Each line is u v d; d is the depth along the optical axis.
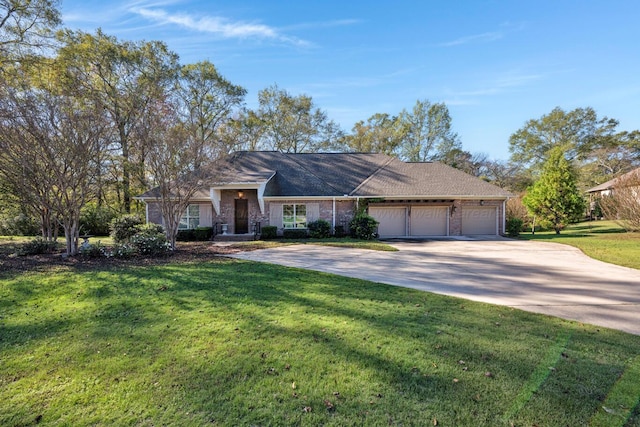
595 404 2.93
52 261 9.70
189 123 13.53
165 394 3.09
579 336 4.49
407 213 20.72
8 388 3.21
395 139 40.28
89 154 10.36
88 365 3.65
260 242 16.53
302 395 3.08
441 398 3.03
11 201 13.16
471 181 21.50
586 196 34.84
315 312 5.45
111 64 23.22
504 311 5.61
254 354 3.90
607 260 11.02
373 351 3.99
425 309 5.68
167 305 5.80
